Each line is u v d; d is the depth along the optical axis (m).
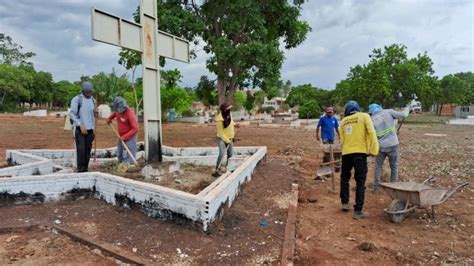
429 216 5.44
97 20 5.94
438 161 10.98
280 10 14.18
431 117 56.66
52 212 4.94
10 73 49.34
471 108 61.53
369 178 8.25
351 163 5.52
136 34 6.87
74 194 5.53
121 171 6.85
